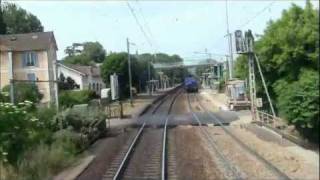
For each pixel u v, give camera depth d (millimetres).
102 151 29453
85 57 127875
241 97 56812
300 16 34781
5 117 21188
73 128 30969
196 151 28328
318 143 27906
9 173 19875
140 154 27891
